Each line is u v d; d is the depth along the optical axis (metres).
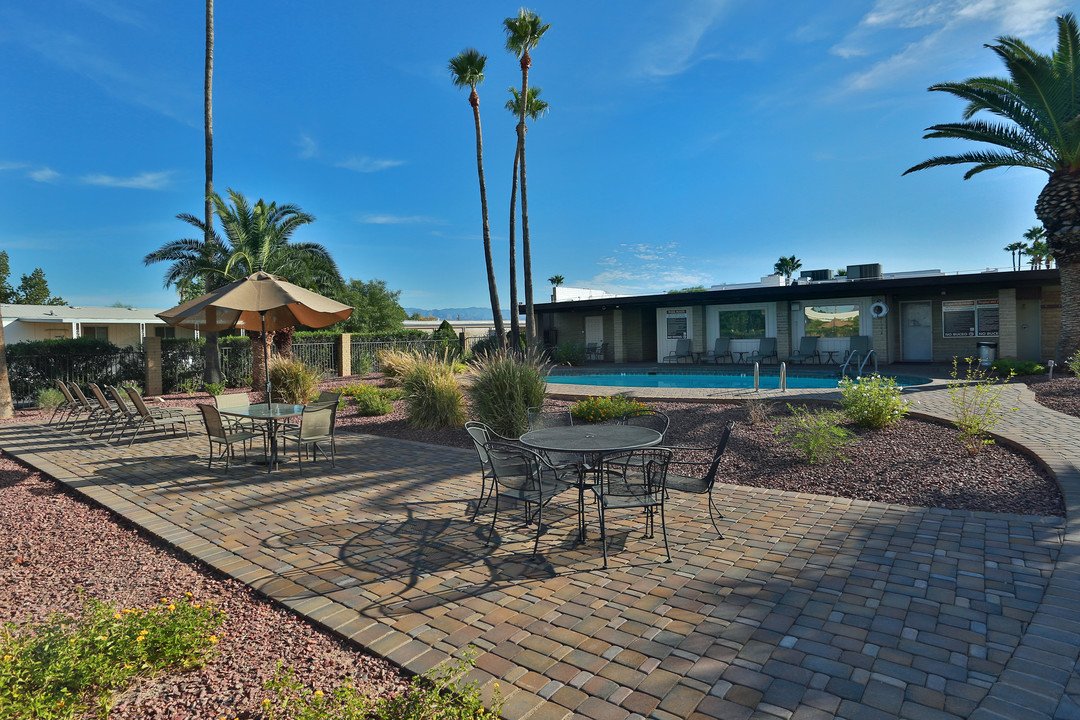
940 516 4.15
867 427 7.10
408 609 2.94
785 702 2.10
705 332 21.25
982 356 15.49
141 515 4.69
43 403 12.42
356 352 20.61
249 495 5.31
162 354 16.17
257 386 15.41
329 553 3.78
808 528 4.02
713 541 3.82
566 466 4.24
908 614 2.72
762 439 6.74
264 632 2.79
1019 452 5.76
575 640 2.59
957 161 13.59
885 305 17.31
